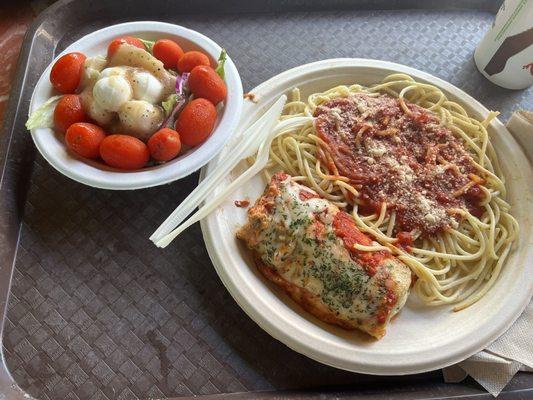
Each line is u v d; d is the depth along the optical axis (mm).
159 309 287
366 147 335
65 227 310
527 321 283
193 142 303
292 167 344
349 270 270
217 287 296
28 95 348
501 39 365
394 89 372
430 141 342
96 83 291
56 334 275
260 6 419
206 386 266
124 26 342
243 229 290
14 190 313
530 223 312
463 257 311
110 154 284
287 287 285
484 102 387
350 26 422
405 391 266
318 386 271
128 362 270
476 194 326
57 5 385
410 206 317
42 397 257
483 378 268
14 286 288
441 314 295
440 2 438
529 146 339
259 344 280
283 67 393
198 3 410
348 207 329
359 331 278
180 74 332
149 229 314
